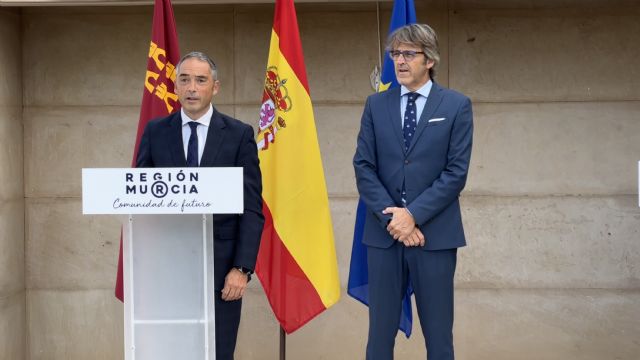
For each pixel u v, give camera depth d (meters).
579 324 5.05
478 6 4.99
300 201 4.30
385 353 3.76
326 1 4.76
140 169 2.98
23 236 5.17
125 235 3.07
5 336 4.92
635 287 5.01
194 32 5.10
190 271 3.08
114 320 5.20
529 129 5.02
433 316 3.68
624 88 4.97
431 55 3.68
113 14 5.10
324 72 5.08
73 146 5.16
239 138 3.56
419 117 3.74
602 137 5.00
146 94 4.36
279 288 4.30
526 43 4.99
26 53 5.13
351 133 5.09
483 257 5.07
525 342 5.08
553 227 5.04
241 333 5.15
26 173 5.17
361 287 4.34
